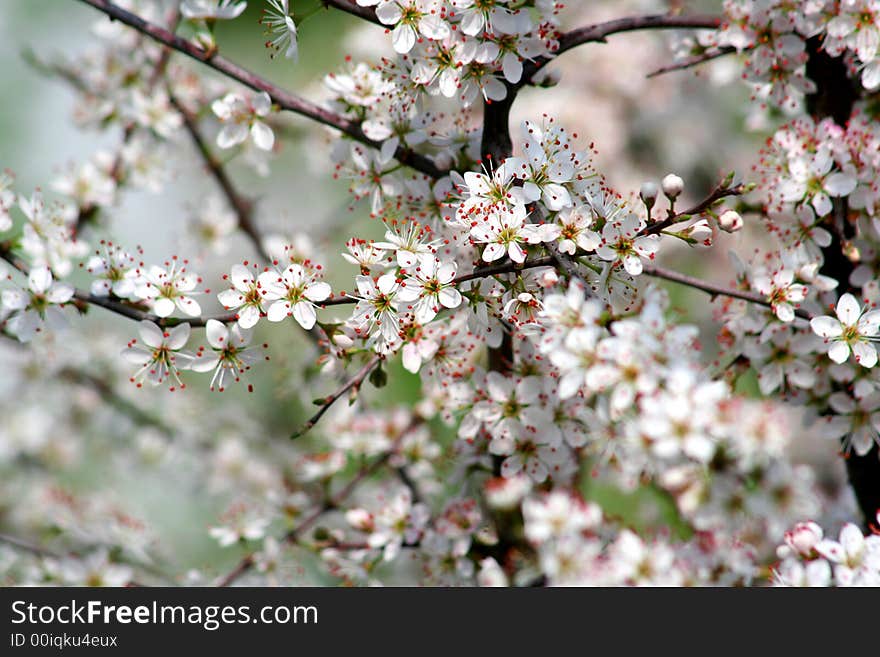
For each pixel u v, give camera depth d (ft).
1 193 4.20
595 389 4.00
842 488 4.56
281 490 4.57
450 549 4.29
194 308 4.12
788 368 4.22
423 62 4.12
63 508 4.62
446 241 4.17
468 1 4.09
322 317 4.57
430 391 4.44
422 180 4.21
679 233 4.07
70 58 4.61
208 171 4.62
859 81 4.29
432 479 4.48
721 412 4.07
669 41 4.39
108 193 4.50
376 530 4.30
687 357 4.08
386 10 4.10
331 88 4.21
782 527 4.33
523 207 4.06
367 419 4.48
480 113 4.47
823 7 4.21
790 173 4.23
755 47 4.25
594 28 4.22
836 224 4.24
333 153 4.24
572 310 4.01
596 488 4.59
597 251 4.07
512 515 4.32
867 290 4.23
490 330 4.12
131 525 4.56
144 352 4.11
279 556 4.41
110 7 4.18
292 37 4.09
